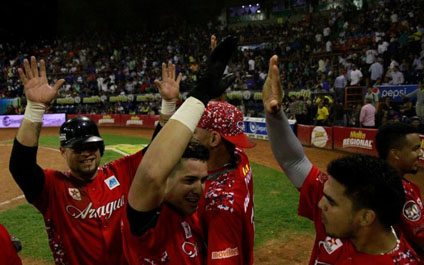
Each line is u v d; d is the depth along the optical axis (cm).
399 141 291
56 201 294
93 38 4625
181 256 199
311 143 1703
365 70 2162
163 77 308
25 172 265
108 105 3209
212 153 235
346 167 176
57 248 296
